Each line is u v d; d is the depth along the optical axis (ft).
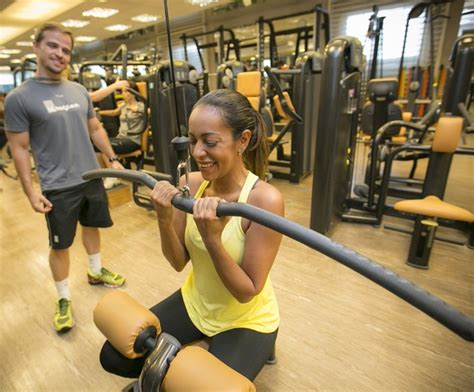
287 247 8.30
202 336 3.55
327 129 7.84
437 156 7.86
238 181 3.20
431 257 7.67
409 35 19.03
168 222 2.97
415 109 18.29
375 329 5.52
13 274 7.50
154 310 3.66
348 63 7.98
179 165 2.76
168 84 9.77
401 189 11.31
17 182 15.20
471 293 6.39
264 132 3.38
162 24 24.66
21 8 18.63
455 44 10.03
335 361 4.92
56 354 5.21
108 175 3.32
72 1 17.25
